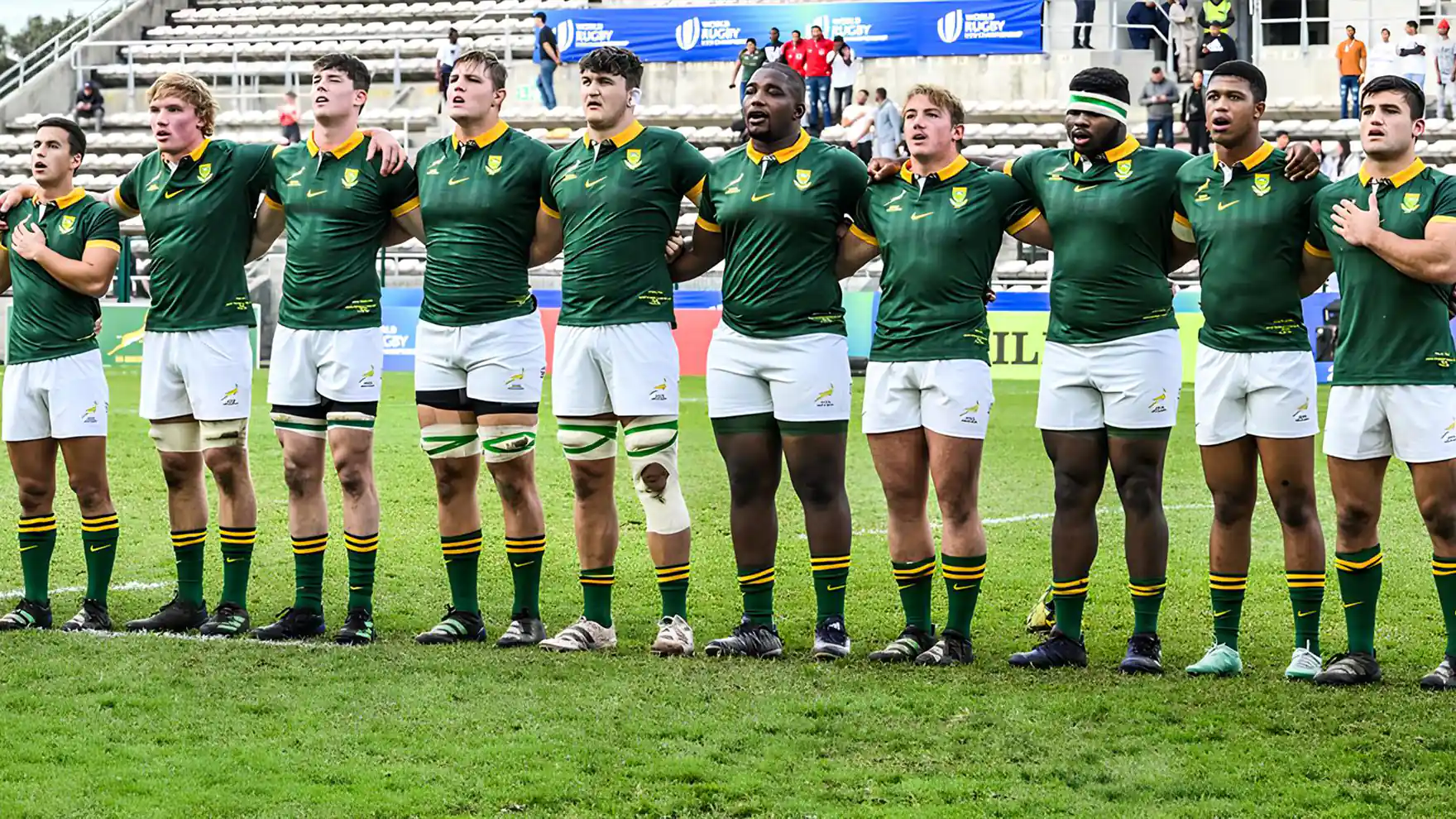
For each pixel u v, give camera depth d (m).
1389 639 13.39
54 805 8.85
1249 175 11.73
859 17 49.44
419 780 9.33
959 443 12.29
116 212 13.83
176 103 13.20
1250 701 11.06
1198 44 45.12
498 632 13.77
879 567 16.89
